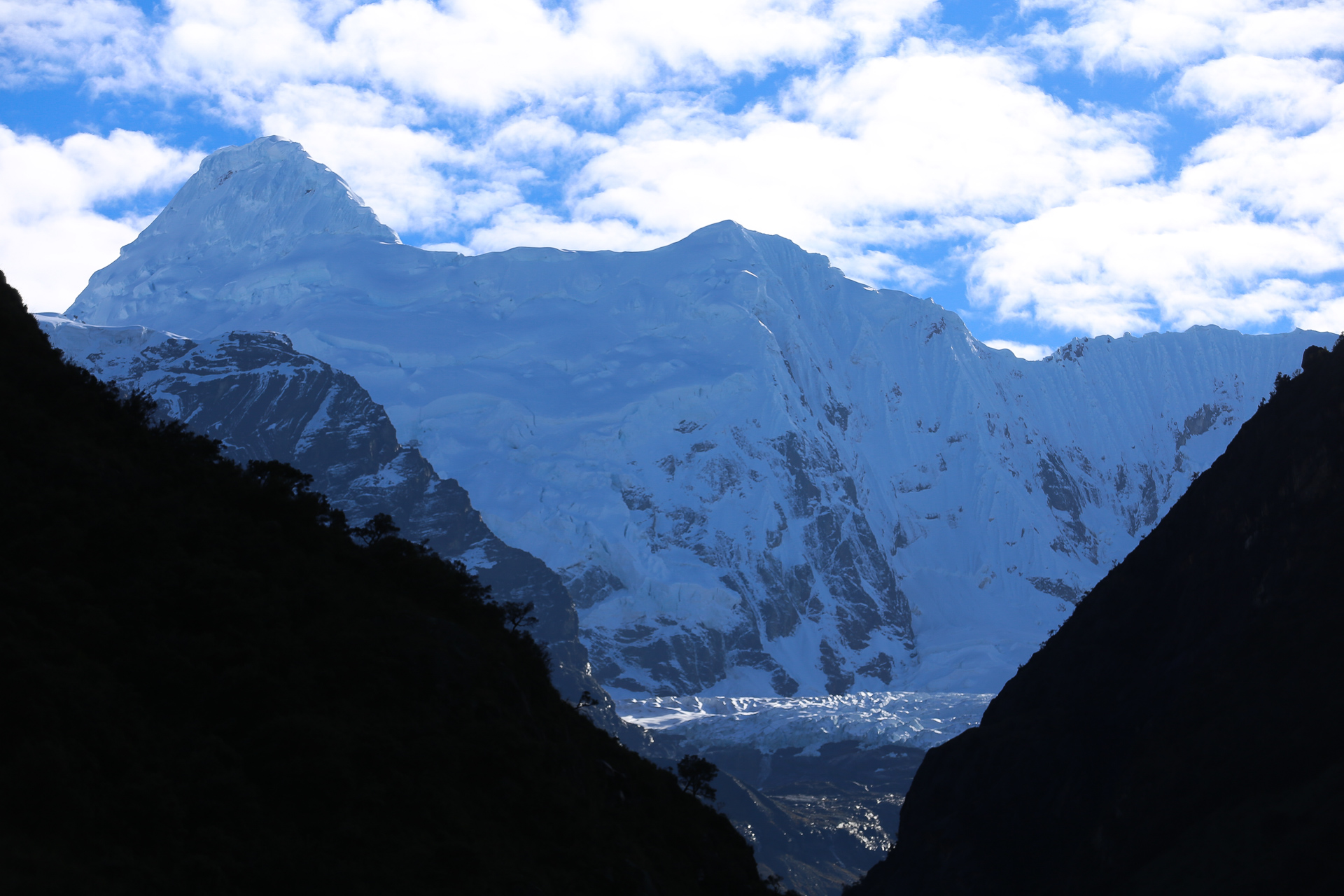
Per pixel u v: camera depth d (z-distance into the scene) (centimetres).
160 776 6081
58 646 6675
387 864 6469
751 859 10750
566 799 7875
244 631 7700
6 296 10406
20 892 5097
